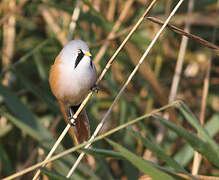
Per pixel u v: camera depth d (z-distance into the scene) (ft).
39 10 40.75
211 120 35.76
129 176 32.65
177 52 43.60
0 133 37.37
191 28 44.55
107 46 37.17
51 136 32.63
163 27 24.58
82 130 26.94
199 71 44.50
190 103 42.06
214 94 42.34
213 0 40.55
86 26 42.16
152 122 40.52
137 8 44.21
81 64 26.40
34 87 35.19
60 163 31.45
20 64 42.29
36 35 45.42
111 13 42.37
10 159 38.78
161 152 22.20
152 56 43.45
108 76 37.86
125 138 36.29
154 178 21.31
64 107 28.76
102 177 34.76
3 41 43.16
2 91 33.63
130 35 25.03
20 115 33.37
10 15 38.70
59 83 26.94
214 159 22.57
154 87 34.86
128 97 41.19
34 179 22.24
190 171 37.93
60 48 39.32
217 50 23.93
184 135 22.57
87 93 27.45
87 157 35.94
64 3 42.34
